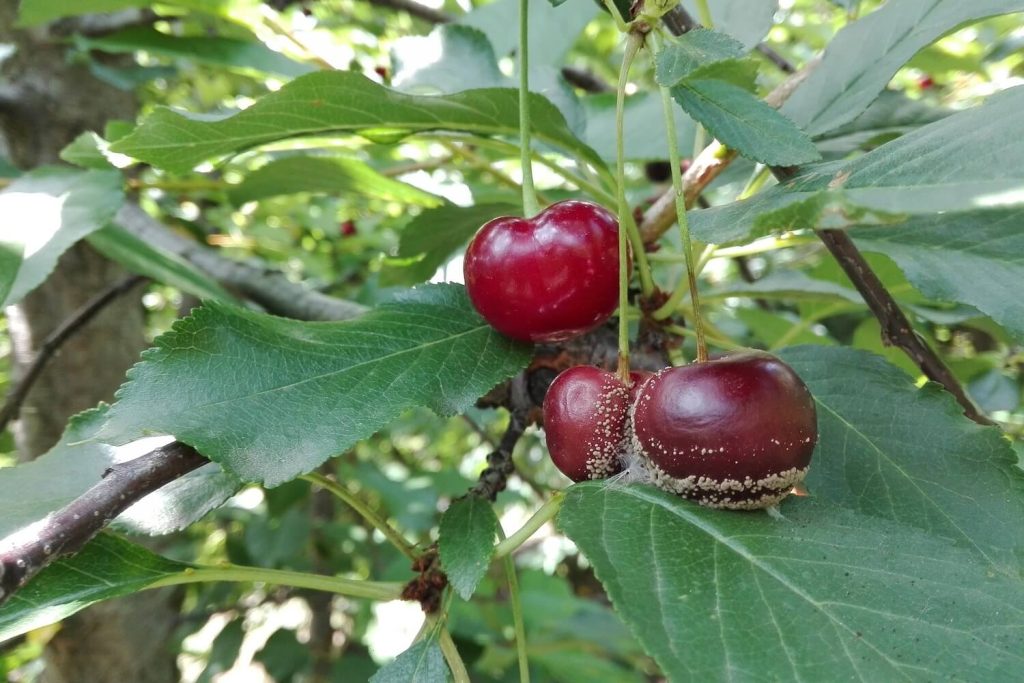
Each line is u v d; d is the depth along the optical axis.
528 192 0.11
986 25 0.27
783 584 0.08
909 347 0.12
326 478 0.12
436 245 0.19
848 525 0.09
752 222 0.08
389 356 0.10
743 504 0.08
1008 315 0.10
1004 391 0.25
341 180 0.20
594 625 0.33
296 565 0.35
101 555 0.11
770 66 0.29
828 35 0.33
